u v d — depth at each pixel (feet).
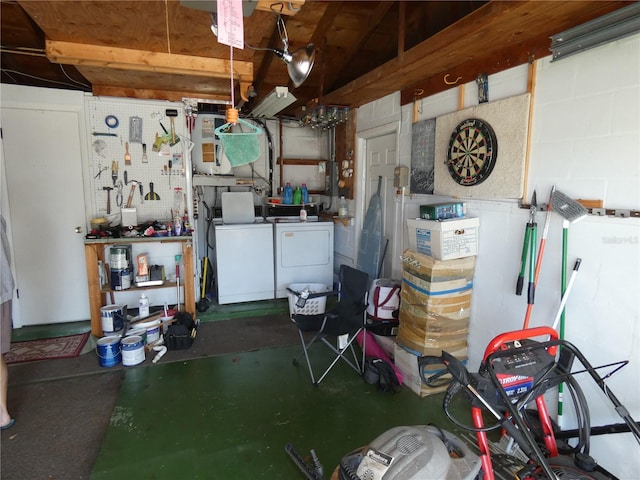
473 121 8.21
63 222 11.78
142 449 6.66
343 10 10.12
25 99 10.93
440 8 9.50
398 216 11.60
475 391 4.34
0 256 6.92
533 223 6.89
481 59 8.09
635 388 5.68
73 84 13.26
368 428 7.27
